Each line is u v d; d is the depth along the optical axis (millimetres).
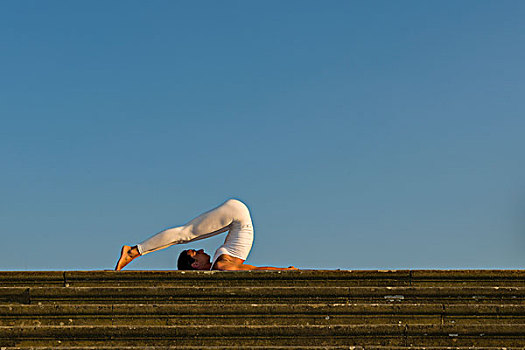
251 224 11523
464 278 10266
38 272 10023
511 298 9969
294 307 9555
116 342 9086
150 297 9797
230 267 11148
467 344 9258
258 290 9875
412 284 10266
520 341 9273
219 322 9492
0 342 8938
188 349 8812
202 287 9852
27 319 9367
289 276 10172
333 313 9586
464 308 9633
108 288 9758
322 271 10219
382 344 9250
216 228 11445
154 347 8805
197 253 11445
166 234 11398
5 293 9680
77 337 9078
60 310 9398
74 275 10055
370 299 9914
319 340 9219
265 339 9188
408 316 9633
